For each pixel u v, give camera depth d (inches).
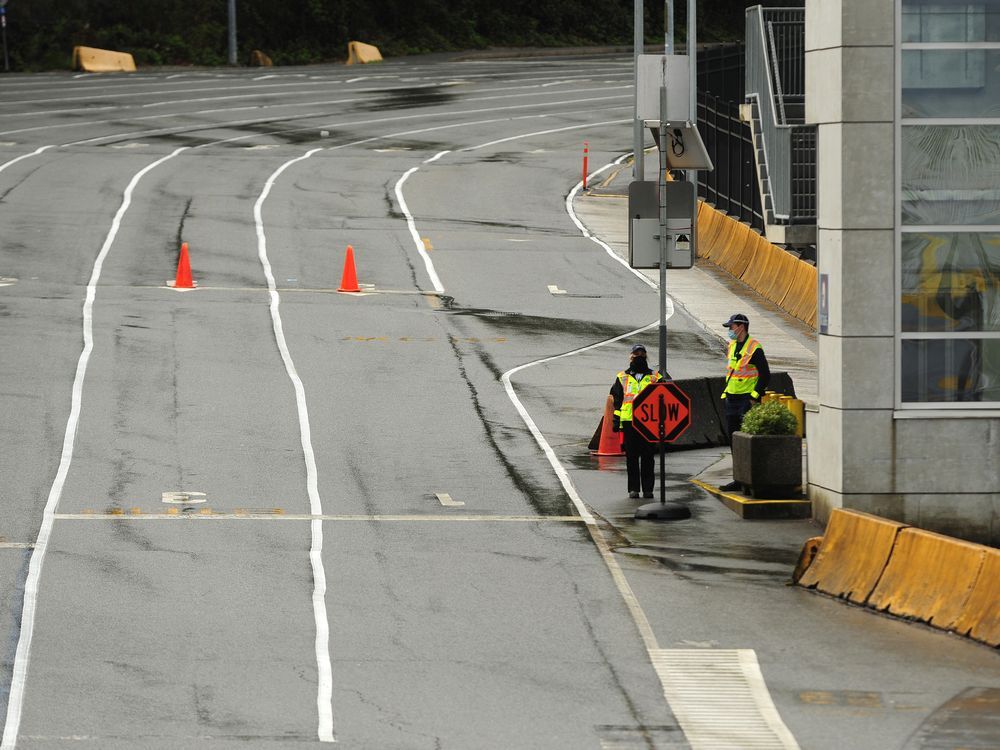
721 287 5383.9
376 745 1756.9
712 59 7204.7
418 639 2162.9
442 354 4266.7
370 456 3267.7
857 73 2716.5
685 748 1769.2
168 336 4325.8
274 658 2065.7
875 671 2055.9
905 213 2746.1
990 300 2758.4
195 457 3203.7
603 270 5526.6
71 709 1850.4
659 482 3174.2
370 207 6491.1
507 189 7032.5
